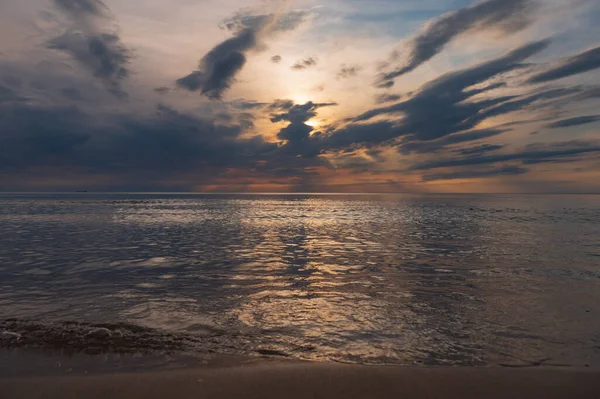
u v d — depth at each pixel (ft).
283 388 19.06
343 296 38.04
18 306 34.27
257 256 63.16
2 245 76.38
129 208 250.37
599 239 84.89
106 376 20.40
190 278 46.44
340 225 124.57
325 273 49.37
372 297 37.70
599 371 21.12
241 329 28.53
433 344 25.63
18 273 49.01
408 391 18.81
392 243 79.71
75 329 28.04
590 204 333.21
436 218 155.74
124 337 26.55
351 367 21.52
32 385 19.36
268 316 31.60
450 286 42.04
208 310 33.24
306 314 32.12
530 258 60.08
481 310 33.19
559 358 23.32
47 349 24.29
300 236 93.45
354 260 59.11
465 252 66.69
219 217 165.17
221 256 63.10
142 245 76.79
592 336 26.94
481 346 25.31
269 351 24.40
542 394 18.54
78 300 36.35
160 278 46.44
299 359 23.18
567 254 63.82
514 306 34.32
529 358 23.39
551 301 35.83
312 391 18.78
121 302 35.73
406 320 30.58
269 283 43.91
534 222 133.69
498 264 55.21
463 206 287.48
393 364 22.68
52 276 47.21
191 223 132.98
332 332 27.91
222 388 19.04
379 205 314.14
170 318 30.99
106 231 105.19
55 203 342.03
